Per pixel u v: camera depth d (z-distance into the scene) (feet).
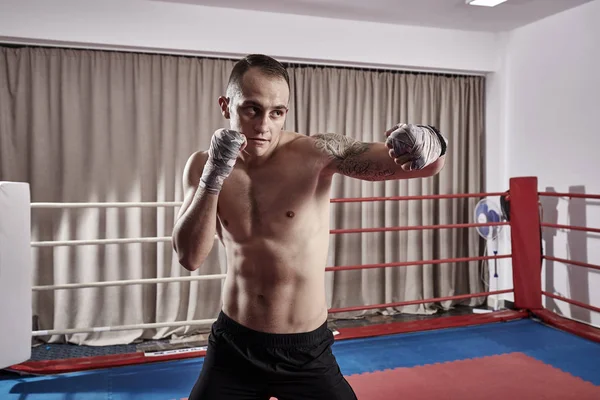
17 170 10.99
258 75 3.36
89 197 11.27
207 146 12.08
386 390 7.97
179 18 11.41
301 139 3.92
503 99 14.06
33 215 10.98
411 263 10.85
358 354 9.70
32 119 10.91
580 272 11.85
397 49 13.15
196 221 3.52
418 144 2.84
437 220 14.11
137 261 11.56
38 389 8.17
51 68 11.05
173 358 9.36
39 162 10.97
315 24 12.44
